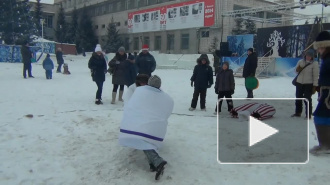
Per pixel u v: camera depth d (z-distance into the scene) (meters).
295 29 21.25
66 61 37.38
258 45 23.77
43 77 16.69
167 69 28.23
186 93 12.15
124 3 53.19
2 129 6.20
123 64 9.34
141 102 4.34
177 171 4.34
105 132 6.12
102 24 59.28
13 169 4.46
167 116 4.50
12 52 28.14
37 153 5.04
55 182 4.11
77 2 66.06
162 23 38.00
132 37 51.59
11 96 10.33
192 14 34.03
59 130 6.20
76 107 8.74
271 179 4.08
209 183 4.00
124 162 4.66
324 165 4.46
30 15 42.16
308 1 19.83
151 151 4.14
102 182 4.09
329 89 4.59
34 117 7.13
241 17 25.31
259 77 19.19
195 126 6.66
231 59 21.92
